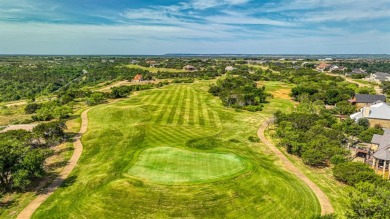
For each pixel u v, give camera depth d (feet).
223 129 264.11
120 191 140.46
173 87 472.03
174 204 132.16
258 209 132.05
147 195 137.90
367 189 118.93
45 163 182.91
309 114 267.80
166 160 179.01
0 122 314.55
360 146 218.38
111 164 176.76
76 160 188.96
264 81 572.51
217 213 127.95
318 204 139.44
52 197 142.51
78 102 385.29
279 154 205.87
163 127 261.44
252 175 160.45
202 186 146.82
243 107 346.95
